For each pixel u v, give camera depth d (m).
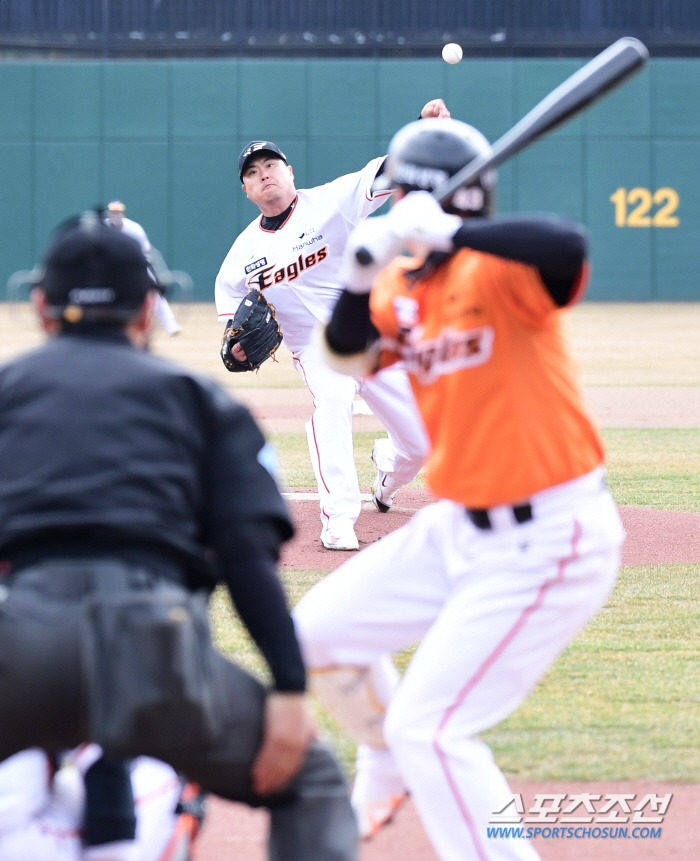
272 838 8.54
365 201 23.66
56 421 8.07
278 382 55.34
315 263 23.88
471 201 9.50
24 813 8.27
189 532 8.29
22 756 8.47
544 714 14.30
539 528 9.21
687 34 101.94
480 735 13.62
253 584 8.11
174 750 7.59
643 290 101.50
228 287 24.77
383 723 10.53
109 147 99.69
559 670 15.98
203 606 7.93
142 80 99.25
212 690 7.78
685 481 30.59
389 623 10.16
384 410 23.78
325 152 100.12
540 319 9.12
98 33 102.06
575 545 9.23
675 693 15.05
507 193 100.12
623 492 29.19
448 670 9.08
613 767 12.70
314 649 10.20
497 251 8.61
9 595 7.77
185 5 102.06
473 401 9.28
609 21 102.31
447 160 9.53
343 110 99.81
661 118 99.75
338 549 23.23
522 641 9.14
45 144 99.38
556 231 8.51
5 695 7.57
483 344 9.20
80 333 8.56
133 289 8.64
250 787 8.31
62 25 101.75
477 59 100.81
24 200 99.50
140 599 7.54
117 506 7.93
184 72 99.25
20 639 7.56
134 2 102.00
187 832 9.77
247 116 99.62
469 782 8.99
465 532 9.59
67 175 99.62
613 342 70.00
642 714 14.30
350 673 10.34
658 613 18.80
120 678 7.29
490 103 99.81
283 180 23.78
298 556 22.73
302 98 99.62
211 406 8.49
